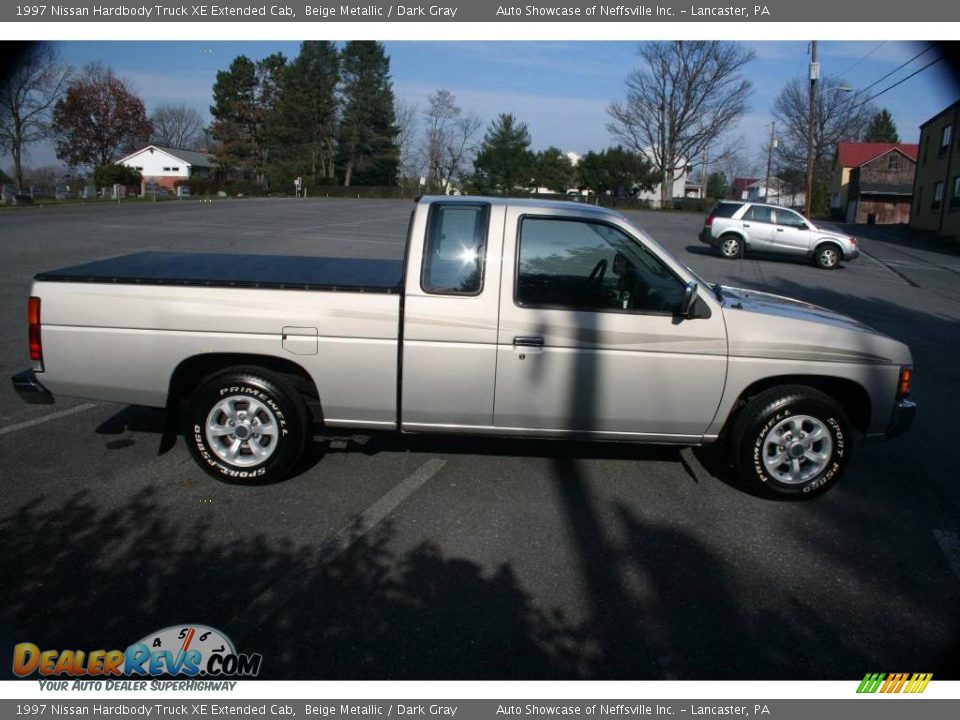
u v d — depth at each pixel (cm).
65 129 6156
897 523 438
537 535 402
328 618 320
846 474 516
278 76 7594
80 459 490
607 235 434
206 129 7850
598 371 433
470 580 354
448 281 431
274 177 7156
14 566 353
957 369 870
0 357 735
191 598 332
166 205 3841
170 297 435
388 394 440
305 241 2075
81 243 1762
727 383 440
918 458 554
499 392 436
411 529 405
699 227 3569
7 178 4969
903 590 362
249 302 434
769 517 439
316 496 444
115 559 363
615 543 397
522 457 517
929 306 1423
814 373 444
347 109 7375
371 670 289
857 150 6159
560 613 330
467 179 7650
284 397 443
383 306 430
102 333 439
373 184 7781
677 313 433
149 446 517
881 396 454
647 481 484
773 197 8112
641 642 312
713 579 364
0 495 430
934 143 3791
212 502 432
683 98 6462
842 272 1997
